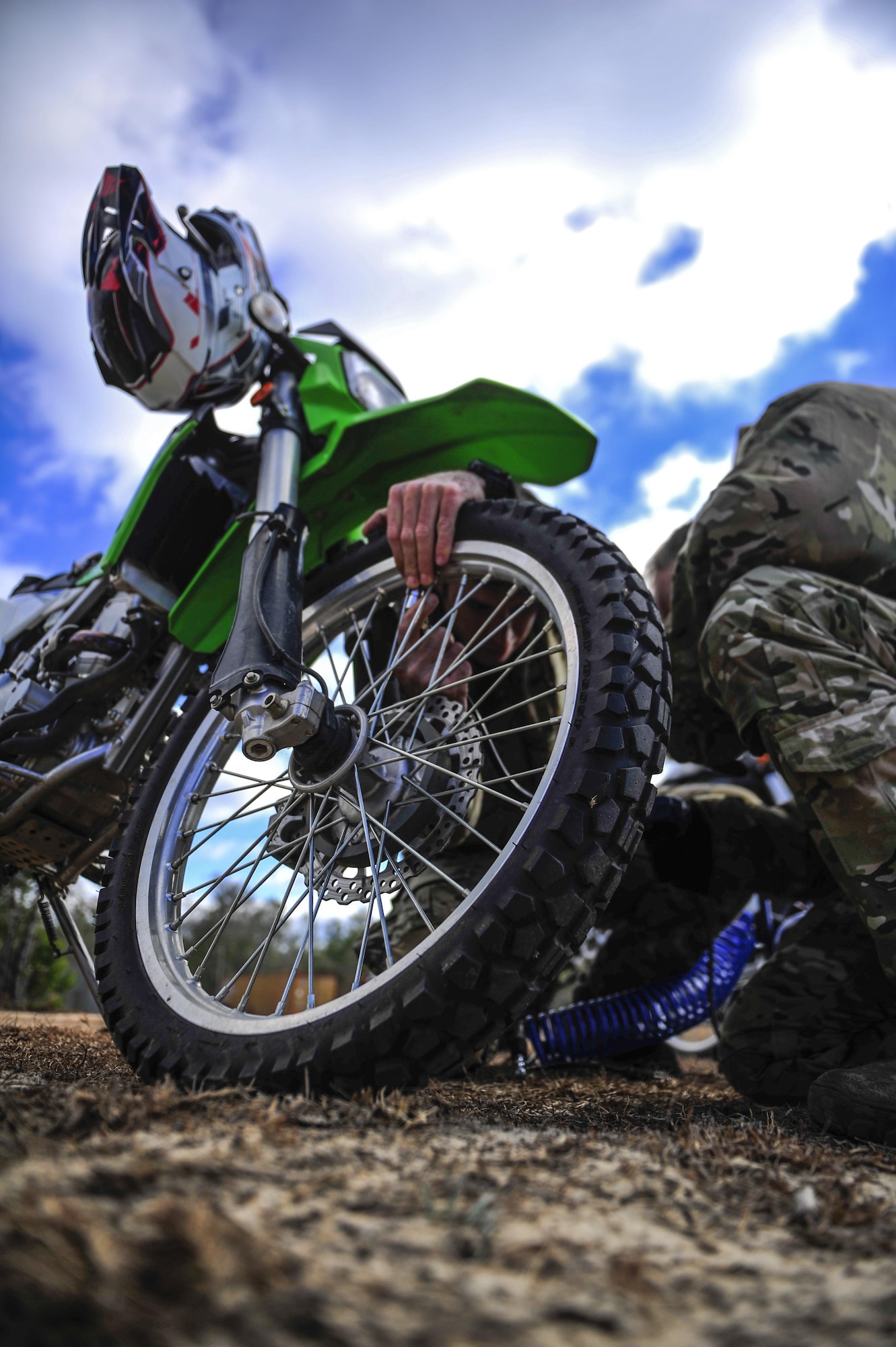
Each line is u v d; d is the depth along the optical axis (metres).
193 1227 0.46
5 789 1.80
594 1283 0.48
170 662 1.76
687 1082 2.07
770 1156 0.84
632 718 1.10
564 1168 0.72
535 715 1.85
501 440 1.76
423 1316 0.42
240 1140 0.70
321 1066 1.00
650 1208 0.63
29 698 1.85
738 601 1.45
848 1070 1.09
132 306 1.72
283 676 1.22
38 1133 0.67
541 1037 2.09
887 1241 0.58
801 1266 0.53
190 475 1.82
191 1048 1.12
